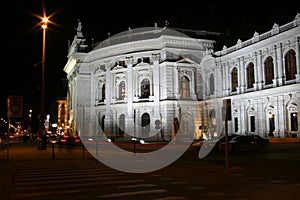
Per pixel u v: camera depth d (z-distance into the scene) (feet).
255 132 193.67
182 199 39.34
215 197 40.29
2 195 43.24
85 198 40.75
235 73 217.56
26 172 65.98
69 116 337.72
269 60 188.34
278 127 177.78
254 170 65.41
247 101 201.87
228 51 221.66
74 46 313.94
